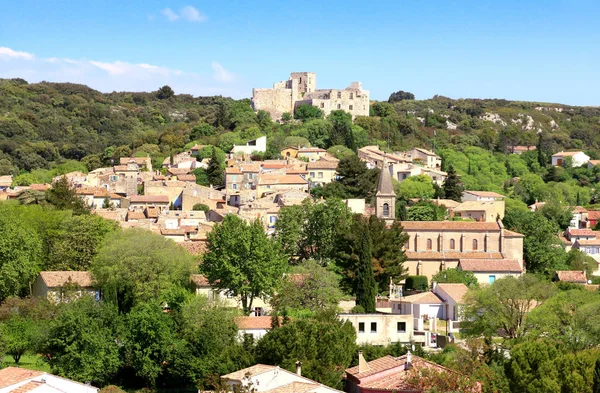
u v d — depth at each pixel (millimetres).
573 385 97500
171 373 120500
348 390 106750
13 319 130375
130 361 122812
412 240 185375
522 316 133500
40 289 153625
